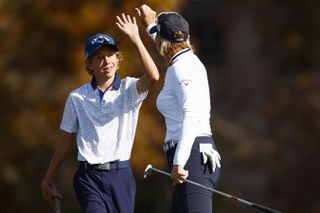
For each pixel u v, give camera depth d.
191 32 78.25
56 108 54.06
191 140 21.50
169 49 22.34
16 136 55.06
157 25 22.59
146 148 53.44
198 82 21.88
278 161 67.94
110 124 22.75
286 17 78.38
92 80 22.98
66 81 54.66
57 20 53.84
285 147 69.31
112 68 22.77
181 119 22.11
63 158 23.53
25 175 57.22
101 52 22.62
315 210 67.19
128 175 22.91
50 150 55.25
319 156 68.56
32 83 55.41
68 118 23.03
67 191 58.50
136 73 50.72
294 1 78.19
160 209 66.38
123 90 22.86
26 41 55.97
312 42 77.31
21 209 58.34
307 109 70.00
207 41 80.06
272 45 78.44
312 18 77.81
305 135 69.44
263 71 76.25
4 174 55.88
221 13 78.69
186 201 21.95
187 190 21.95
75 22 53.50
